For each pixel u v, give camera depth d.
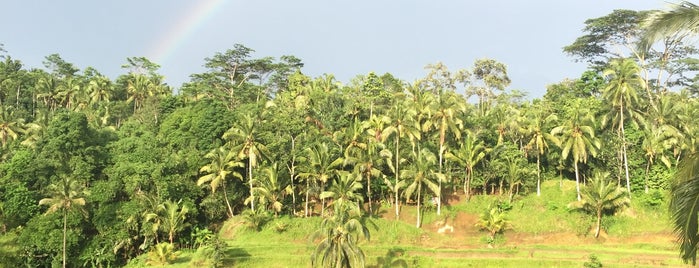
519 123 74.62
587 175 74.50
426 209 69.44
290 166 70.88
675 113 70.44
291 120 74.12
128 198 64.88
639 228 62.75
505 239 64.12
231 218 67.25
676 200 15.89
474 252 58.94
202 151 70.75
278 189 66.00
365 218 64.69
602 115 77.38
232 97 96.50
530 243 63.59
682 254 15.76
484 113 90.25
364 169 67.06
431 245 63.53
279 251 58.66
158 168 63.62
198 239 61.91
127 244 60.19
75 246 58.69
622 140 68.31
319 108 81.31
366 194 72.50
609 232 63.50
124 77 103.31
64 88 98.50
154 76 104.56
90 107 90.94
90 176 64.81
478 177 72.31
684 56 84.62
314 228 63.44
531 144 71.44
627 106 69.38
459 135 70.12
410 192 65.25
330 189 63.81
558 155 72.62
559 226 64.44
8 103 98.25
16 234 55.75
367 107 81.56
